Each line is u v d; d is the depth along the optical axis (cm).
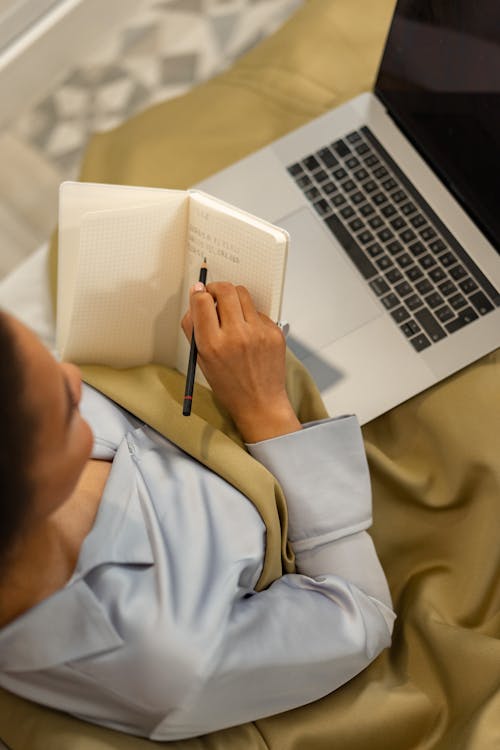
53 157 165
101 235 70
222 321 72
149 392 76
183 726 61
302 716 76
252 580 70
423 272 93
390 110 99
